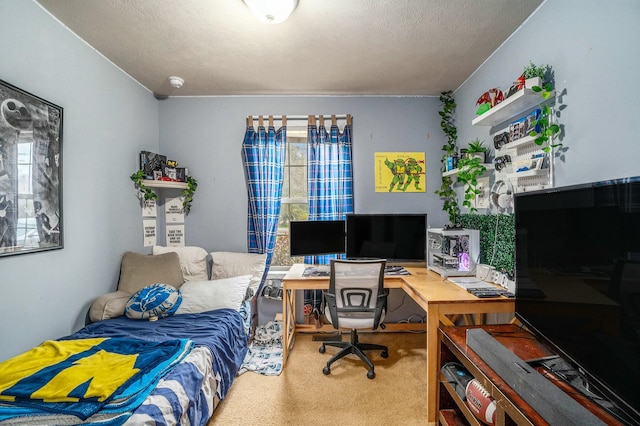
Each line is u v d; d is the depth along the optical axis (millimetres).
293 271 2574
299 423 1661
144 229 2672
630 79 1149
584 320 988
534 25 1697
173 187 2777
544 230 1221
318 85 2693
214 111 2943
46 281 1668
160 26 1819
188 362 1460
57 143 1730
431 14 1713
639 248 792
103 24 1801
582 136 1372
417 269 2629
